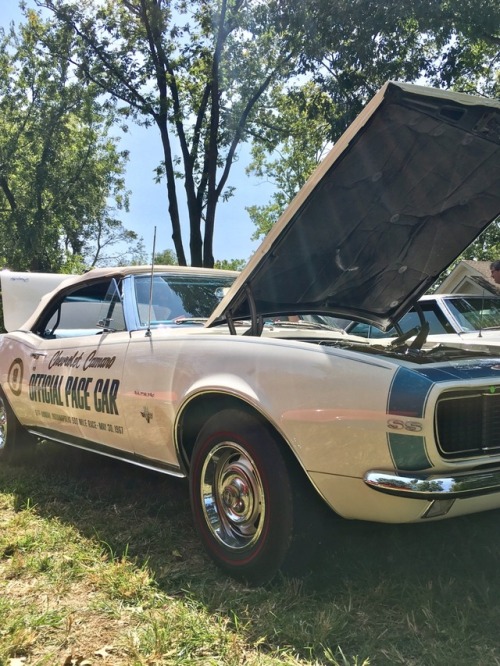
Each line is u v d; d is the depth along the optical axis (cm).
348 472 243
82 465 484
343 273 325
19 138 2486
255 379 274
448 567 284
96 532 335
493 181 288
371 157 258
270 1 1497
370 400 238
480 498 243
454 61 1411
